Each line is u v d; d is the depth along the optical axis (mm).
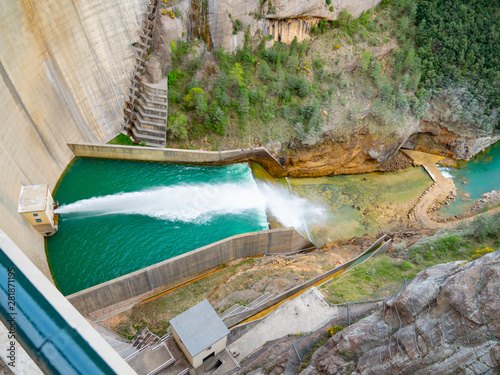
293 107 65500
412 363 25094
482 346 23266
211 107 62219
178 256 46344
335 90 67438
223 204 58219
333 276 46031
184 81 63375
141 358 34250
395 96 70000
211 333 34281
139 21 60719
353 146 67750
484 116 71625
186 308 43781
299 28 68250
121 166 59875
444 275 28375
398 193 67438
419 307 27172
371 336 28484
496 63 71250
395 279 42094
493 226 46000
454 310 25250
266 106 64438
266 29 66188
